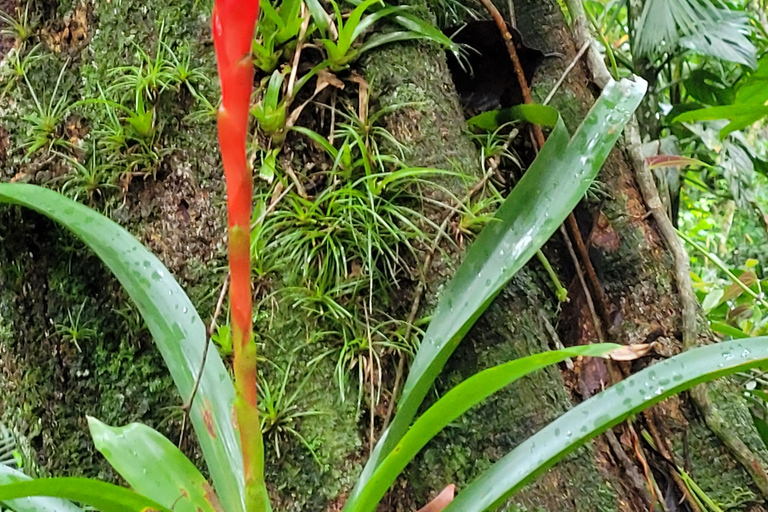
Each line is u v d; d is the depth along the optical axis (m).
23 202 0.99
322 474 1.01
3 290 1.10
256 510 0.85
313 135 1.05
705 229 2.81
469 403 0.86
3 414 1.11
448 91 1.12
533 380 1.06
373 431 1.02
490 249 0.98
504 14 1.24
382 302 1.05
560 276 1.18
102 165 1.08
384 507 1.02
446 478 1.03
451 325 0.96
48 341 1.10
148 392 1.07
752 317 1.75
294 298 1.03
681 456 1.11
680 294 1.16
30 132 1.10
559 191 0.98
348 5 1.10
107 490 0.83
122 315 1.08
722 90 1.74
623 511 1.07
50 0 1.12
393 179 1.04
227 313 1.04
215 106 1.07
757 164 1.94
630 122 1.21
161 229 1.07
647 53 1.51
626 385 0.90
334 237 1.04
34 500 0.93
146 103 1.08
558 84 1.18
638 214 1.19
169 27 1.08
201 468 1.04
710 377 0.88
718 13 1.52
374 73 1.08
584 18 1.24
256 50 1.05
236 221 0.80
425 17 1.13
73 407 1.09
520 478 0.89
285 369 1.02
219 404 0.96
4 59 1.12
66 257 1.09
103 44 1.10
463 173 1.09
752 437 1.12
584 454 1.07
